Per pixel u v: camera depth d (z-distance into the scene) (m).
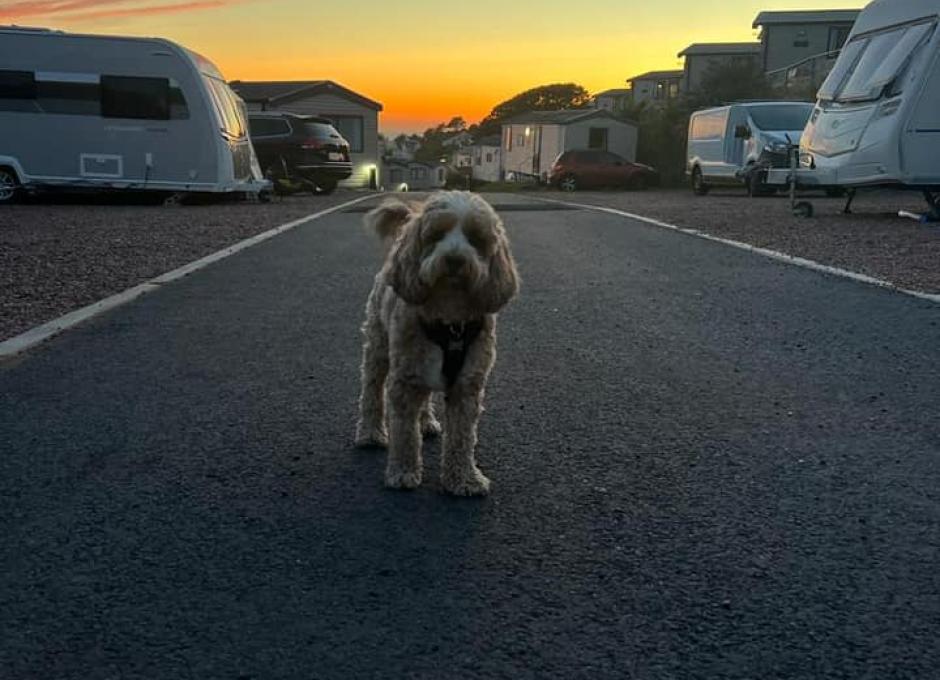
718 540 2.19
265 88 32.09
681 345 4.30
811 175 11.18
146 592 1.91
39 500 2.40
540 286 6.07
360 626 1.78
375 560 2.07
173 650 1.69
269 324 4.72
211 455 2.77
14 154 13.08
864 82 10.58
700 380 3.67
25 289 5.71
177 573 2.00
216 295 5.59
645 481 2.58
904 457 2.77
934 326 4.64
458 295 2.37
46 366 3.81
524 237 9.41
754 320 4.88
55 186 13.22
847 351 4.14
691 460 2.75
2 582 1.95
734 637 1.75
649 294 5.75
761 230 9.72
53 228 9.71
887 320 4.82
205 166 13.34
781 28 42.06
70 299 5.40
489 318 2.50
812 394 3.46
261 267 6.82
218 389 3.49
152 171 13.28
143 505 2.37
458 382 2.44
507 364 3.93
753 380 3.67
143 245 8.20
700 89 30.06
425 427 3.05
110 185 13.22
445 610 1.85
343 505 2.40
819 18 41.62
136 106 13.10
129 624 1.78
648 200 17.09
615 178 25.55
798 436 2.97
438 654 1.69
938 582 1.98
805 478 2.60
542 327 4.73
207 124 13.25
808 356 4.07
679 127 28.58
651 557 2.10
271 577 1.99
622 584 1.97
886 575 2.01
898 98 9.89
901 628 1.79
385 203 2.77
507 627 1.78
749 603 1.89
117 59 13.02
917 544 2.17
